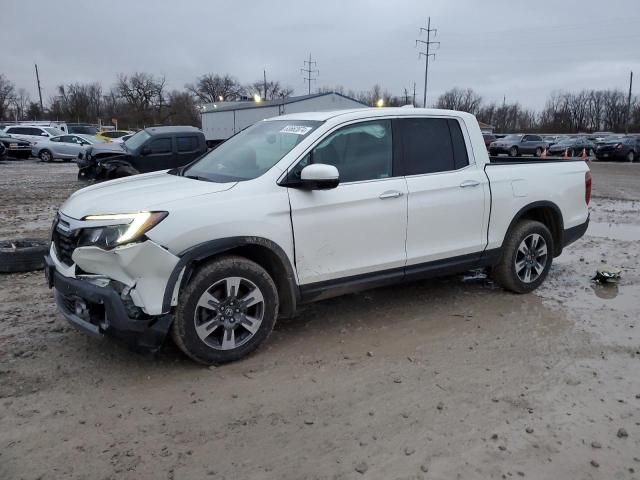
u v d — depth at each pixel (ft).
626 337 15.67
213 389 12.30
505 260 18.57
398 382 12.78
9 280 19.97
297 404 11.76
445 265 16.94
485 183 17.43
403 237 15.76
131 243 11.81
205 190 13.17
